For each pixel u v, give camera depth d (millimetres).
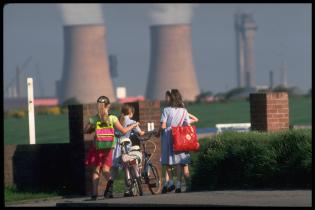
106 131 43250
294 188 41219
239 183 43844
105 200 40531
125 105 44469
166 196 39594
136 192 44125
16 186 54562
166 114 44469
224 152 44438
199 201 35531
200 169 45375
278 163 42062
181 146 43969
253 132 45906
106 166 43531
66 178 53938
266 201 34469
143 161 46688
